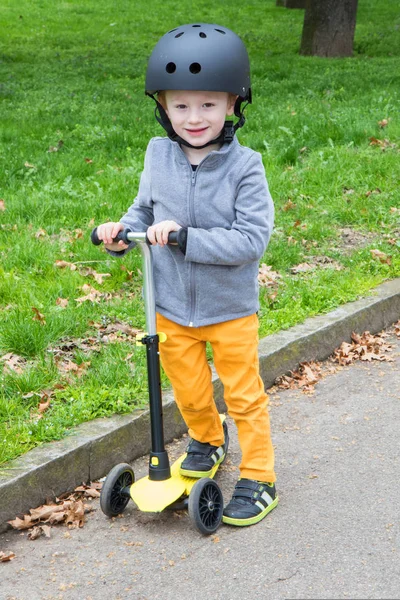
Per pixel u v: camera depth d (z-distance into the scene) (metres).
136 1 28.14
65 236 6.09
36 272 5.40
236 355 3.13
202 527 3.00
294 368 4.50
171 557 2.92
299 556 2.89
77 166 7.89
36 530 3.09
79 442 3.42
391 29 22.16
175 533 3.08
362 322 4.96
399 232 6.44
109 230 2.98
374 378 4.46
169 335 3.17
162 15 25.59
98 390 3.83
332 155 8.20
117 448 3.56
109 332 4.62
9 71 15.94
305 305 4.97
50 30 22.72
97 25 23.69
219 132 3.01
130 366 4.12
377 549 2.91
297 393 4.29
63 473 3.33
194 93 2.90
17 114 11.02
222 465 3.61
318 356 4.65
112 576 2.82
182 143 3.03
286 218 6.57
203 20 24.66
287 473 3.50
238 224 2.98
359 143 8.80
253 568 2.83
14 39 20.97
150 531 3.10
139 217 3.20
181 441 3.84
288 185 7.33
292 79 14.19
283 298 5.01
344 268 5.65
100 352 4.31
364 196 7.14
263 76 14.71
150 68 2.95
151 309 3.02
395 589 2.67
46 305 4.87
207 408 3.29
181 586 2.75
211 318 3.08
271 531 3.06
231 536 3.04
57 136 9.45
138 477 3.50
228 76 2.87
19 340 4.34
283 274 5.51
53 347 4.40
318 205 6.94
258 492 3.16
